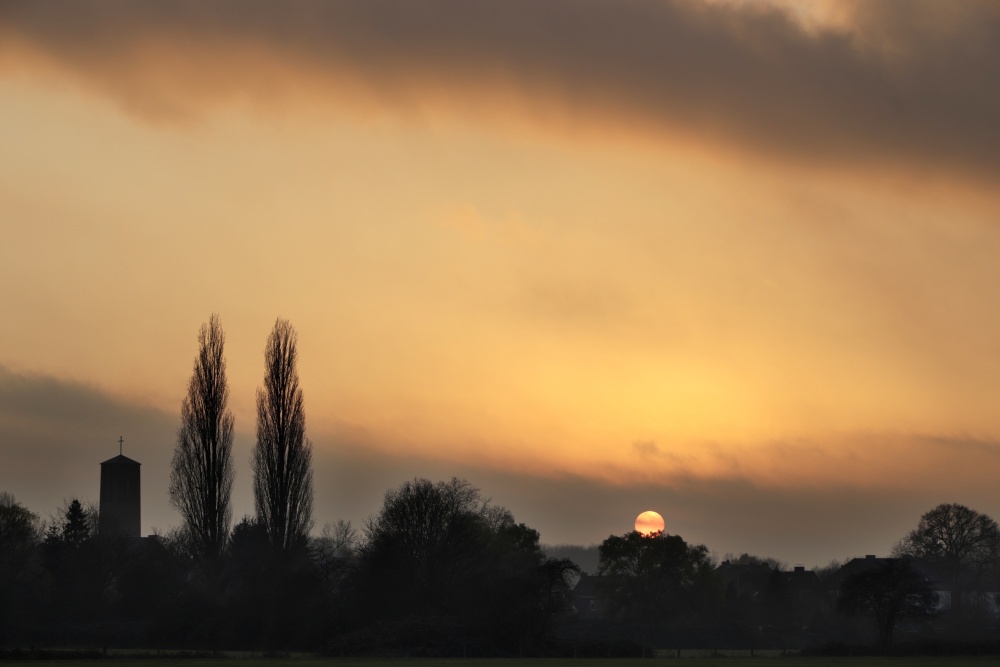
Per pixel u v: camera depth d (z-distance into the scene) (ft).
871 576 552.82
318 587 504.02
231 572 526.57
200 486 524.93
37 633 497.46
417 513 535.60
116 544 595.88
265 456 521.65
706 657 511.81
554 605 496.64
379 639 463.83
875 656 528.22
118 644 491.31
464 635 476.54
